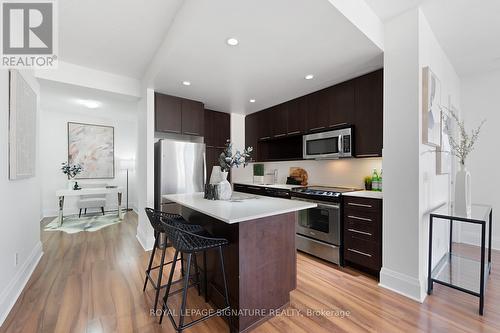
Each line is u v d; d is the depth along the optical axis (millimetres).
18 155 2066
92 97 3973
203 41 2025
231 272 1690
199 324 1697
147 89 3246
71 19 2086
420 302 1924
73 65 3008
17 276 2086
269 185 3898
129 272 2494
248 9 1604
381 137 2547
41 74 2791
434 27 2189
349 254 2574
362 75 2738
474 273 2365
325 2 1545
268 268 1778
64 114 5273
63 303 1913
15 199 2090
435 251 2381
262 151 4582
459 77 3352
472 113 3277
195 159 3658
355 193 2605
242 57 2320
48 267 2600
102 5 1905
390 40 2119
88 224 4516
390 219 2139
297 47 2125
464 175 2096
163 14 2043
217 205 1989
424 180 2068
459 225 3375
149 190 3266
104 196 5594
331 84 3068
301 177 3957
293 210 1839
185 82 3006
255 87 3186
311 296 2047
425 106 1995
